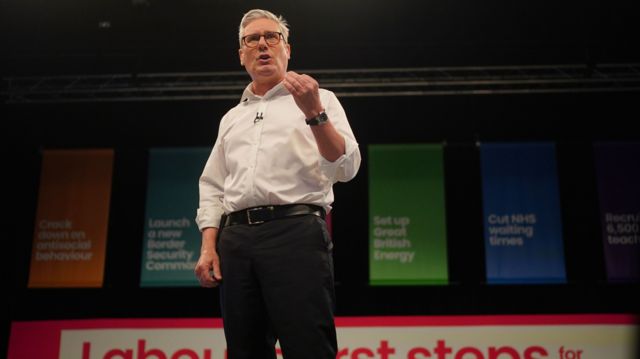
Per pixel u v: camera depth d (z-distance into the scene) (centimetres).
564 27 503
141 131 616
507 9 491
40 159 605
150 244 524
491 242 520
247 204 160
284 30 189
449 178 604
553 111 598
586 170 601
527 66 513
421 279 513
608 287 578
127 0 483
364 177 602
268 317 159
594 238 586
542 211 525
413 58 532
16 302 580
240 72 525
